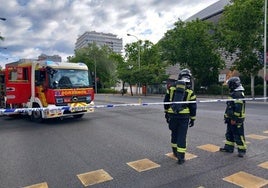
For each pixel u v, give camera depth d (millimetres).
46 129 10172
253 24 25219
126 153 6398
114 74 74312
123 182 4613
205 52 34688
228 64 38344
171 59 37031
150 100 29703
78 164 5664
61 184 4629
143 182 4582
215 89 36281
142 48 54344
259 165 5289
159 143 7359
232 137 6203
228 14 27031
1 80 14211
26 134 9219
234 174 4840
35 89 11906
